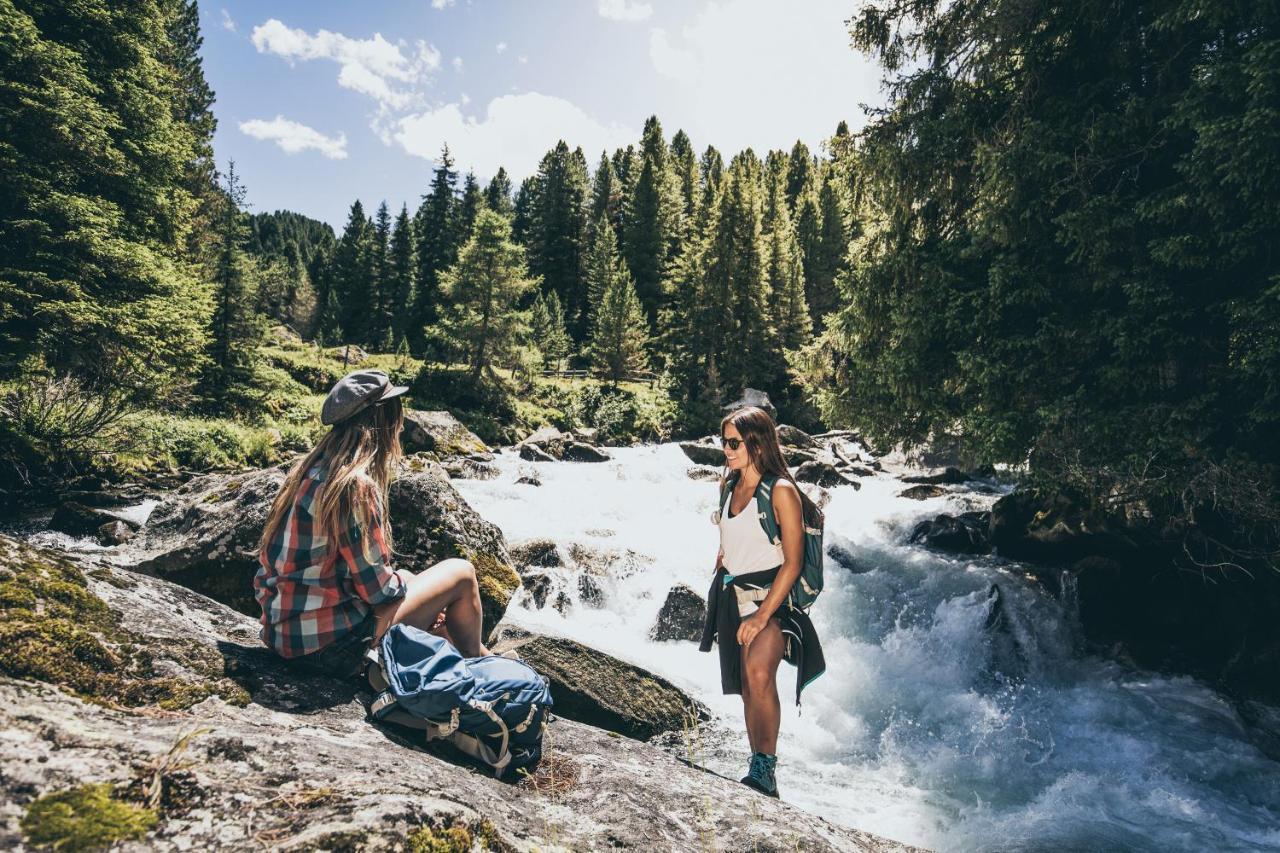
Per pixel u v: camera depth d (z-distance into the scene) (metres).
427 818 1.65
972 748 5.80
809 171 86.62
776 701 3.07
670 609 7.64
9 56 13.69
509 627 5.47
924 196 11.60
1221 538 7.87
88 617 2.19
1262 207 6.89
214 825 1.49
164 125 18.72
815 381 14.63
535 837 1.99
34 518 10.24
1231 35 7.79
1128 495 8.26
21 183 13.44
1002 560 10.31
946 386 10.77
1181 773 5.54
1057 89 9.79
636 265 65.25
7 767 1.43
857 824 4.44
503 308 38.69
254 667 2.42
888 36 11.64
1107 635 8.27
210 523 5.35
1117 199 8.15
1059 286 9.18
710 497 15.37
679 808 2.50
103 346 14.21
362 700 2.50
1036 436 9.07
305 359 43.56
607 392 42.56
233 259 27.83
